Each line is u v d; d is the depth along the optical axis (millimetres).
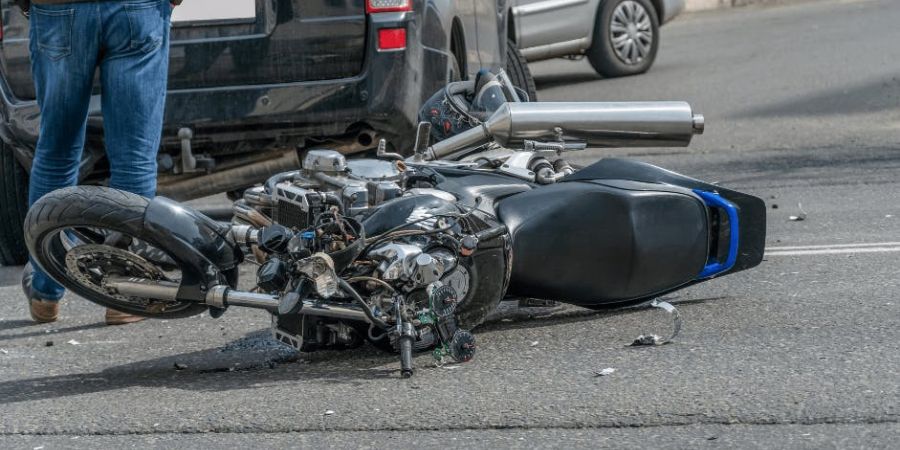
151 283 16891
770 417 14141
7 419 15344
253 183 26125
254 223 17938
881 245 24609
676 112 21703
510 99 23062
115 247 16781
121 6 18578
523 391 15508
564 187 18750
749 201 20047
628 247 18641
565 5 57812
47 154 19406
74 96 18891
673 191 19141
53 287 20719
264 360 17875
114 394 16297
